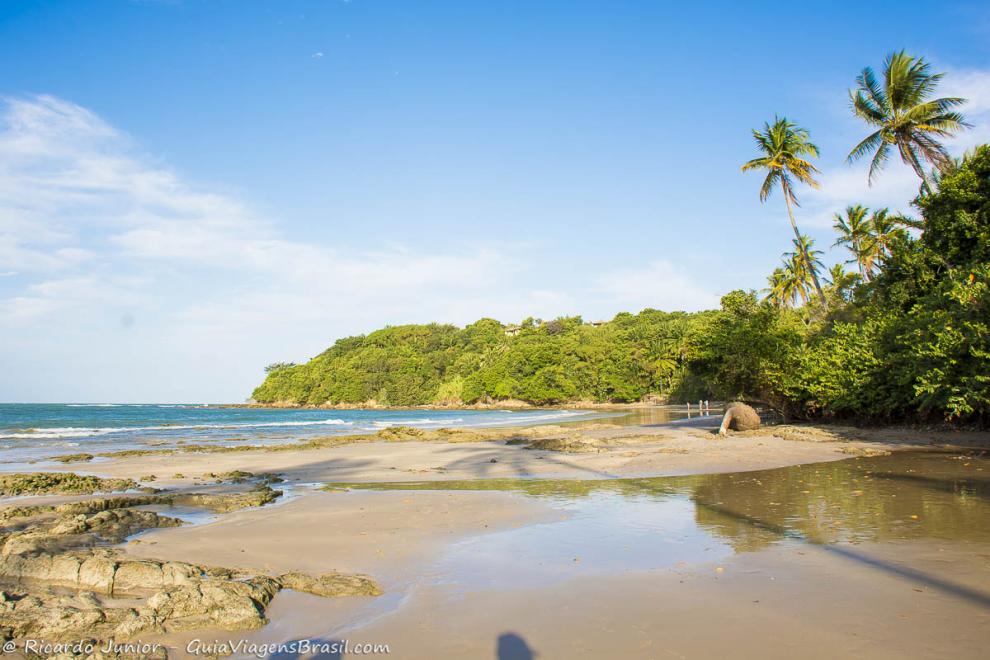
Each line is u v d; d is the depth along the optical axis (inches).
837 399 1029.2
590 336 4421.8
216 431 1686.8
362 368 5452.8
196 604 223.3
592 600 226.1
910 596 220.2
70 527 361.1
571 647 186.4
